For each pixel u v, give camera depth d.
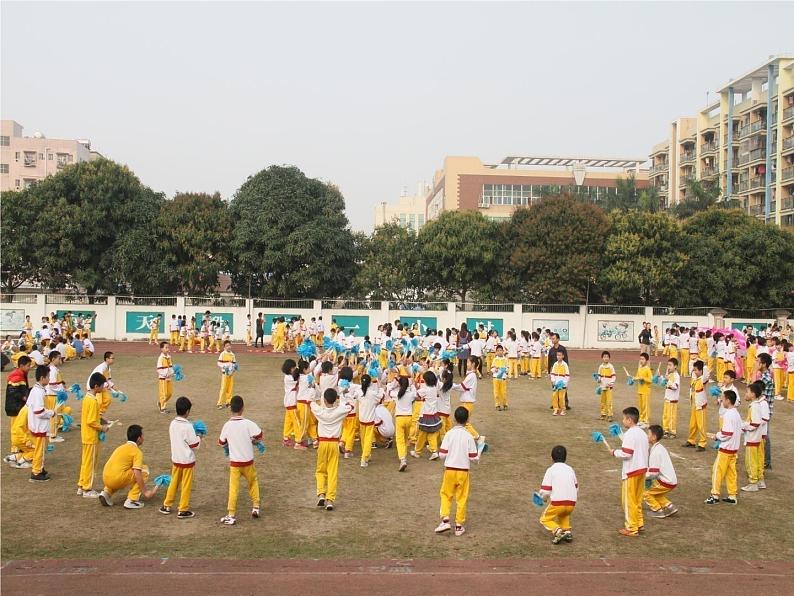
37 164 73.31
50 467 11.71
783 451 14.07
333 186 40.19
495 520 9.53
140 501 10.00
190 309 35.78
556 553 8.38
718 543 8.84
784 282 36.66
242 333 36.03
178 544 8.38
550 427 15.93
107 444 13.30
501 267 37.84
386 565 7.84
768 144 54.44
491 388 22.02
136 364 25.78
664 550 8.56
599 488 11.15
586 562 8.09
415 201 106.69
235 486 9.12
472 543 8.64
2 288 37.38
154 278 35.75
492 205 73.88
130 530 8.84
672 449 14.04
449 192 75.25
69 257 35.19
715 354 24.06
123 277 35.88
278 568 7.68
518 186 75.50
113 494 9.98
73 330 31.30
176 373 16.58
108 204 35.31
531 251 35.28
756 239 35.84
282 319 31.98
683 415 17.84
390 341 24.00
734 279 35.91
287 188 36.62
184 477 9.30
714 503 10.54
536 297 37.03
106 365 13.51
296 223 36.34
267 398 18.95
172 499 9.45
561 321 36.56
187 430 9.34
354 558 8.04
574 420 16.80
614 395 20.91
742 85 59.09
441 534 8.95
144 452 12.69
